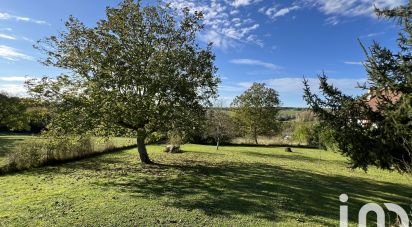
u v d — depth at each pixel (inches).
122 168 629.6
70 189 426.0
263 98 1563.7
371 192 490.0
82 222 285.9
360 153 317.1
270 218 318.3
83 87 599.2
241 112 1569.9
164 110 584.7
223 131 1277.1
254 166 730.8
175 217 309.0
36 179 500.4
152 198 385.4
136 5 613.6
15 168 578.2
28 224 278.2
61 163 689.6
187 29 643.5
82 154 765.9
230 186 477.1
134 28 605.3
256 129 1576.0
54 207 333.7
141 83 573.3
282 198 409.4
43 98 578.2
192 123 625.9
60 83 587.8
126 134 657.6
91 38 591.8
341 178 620.1
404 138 269.6
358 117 314.0
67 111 566.9
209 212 331.0
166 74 577.9
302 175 626.8
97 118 574.9
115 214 312.8
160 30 618.5
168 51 610.9
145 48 580.1
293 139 1571.1
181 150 1017.5
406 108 257.1
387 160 302.5
